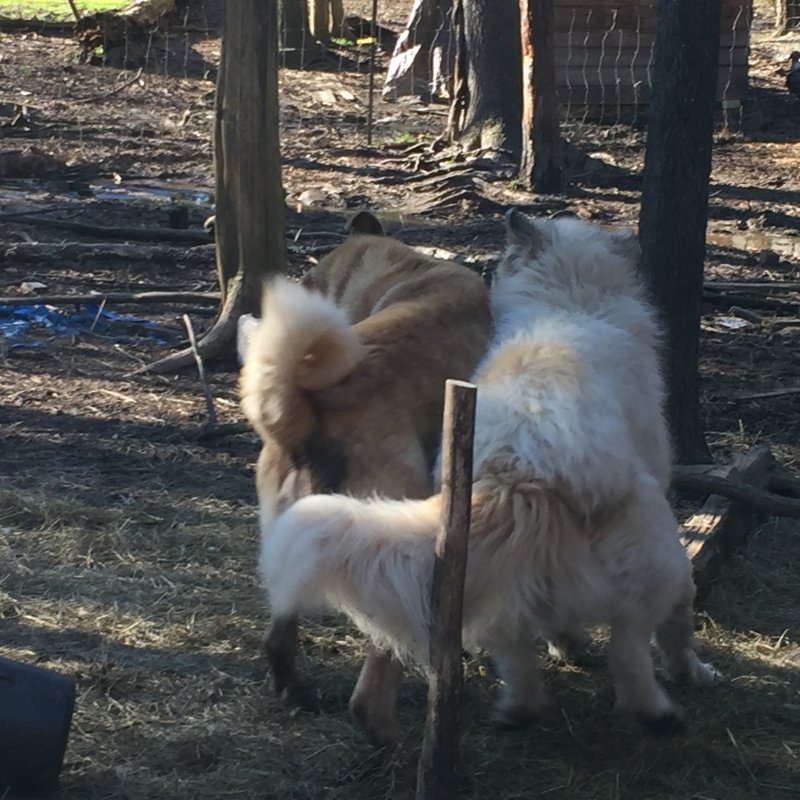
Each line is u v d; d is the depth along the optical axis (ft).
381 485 11.08
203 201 35.14
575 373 10.84
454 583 9.95
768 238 32.73
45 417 19.16
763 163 44.19
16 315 23.79
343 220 32.94
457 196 35.83
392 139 46.14
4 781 11.09
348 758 11.75
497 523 10.36
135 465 17.53
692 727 12.21
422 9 54.60
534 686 11.91
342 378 11.03
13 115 45.68
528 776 11.63
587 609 10.86
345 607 10.25
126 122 46.37
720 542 15.05
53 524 15.61
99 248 27.91
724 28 50.29
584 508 10.61
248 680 12.82
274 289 10.90
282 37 61.93
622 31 49.96
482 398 10.74
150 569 14.79
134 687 12.62
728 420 19.74
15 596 14.10
